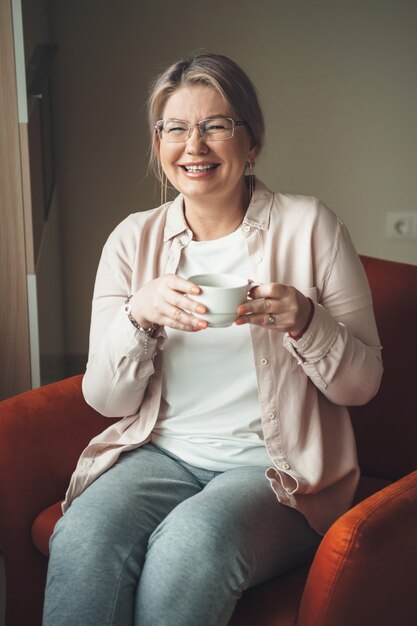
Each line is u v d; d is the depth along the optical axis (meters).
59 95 3.40
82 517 1.39
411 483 1.35
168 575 1.29
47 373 2.64
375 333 1.55
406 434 1.75
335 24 3.39
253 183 1.61
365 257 1.86
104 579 1.33
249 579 1.32
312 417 1.53
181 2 3.35
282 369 1.51
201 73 1.46
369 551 1.24
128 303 1.49
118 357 1.51
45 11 3.07
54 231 3.20
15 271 2.20
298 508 1.43
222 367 1.53
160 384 1.58
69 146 3.45
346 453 1.55
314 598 1.27
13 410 1.64
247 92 1.50
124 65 3.39
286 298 1.37
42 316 2.50
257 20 3.39
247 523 1.34
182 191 1.53
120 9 3.34
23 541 1.62
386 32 3.40
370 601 1.30
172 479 1.52
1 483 1.58
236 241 1.56
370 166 3.54
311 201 1.57
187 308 1.33
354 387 1.50
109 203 3.51
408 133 3.50
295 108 3.49
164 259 1.60
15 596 1.64
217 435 1.53
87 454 1.60
